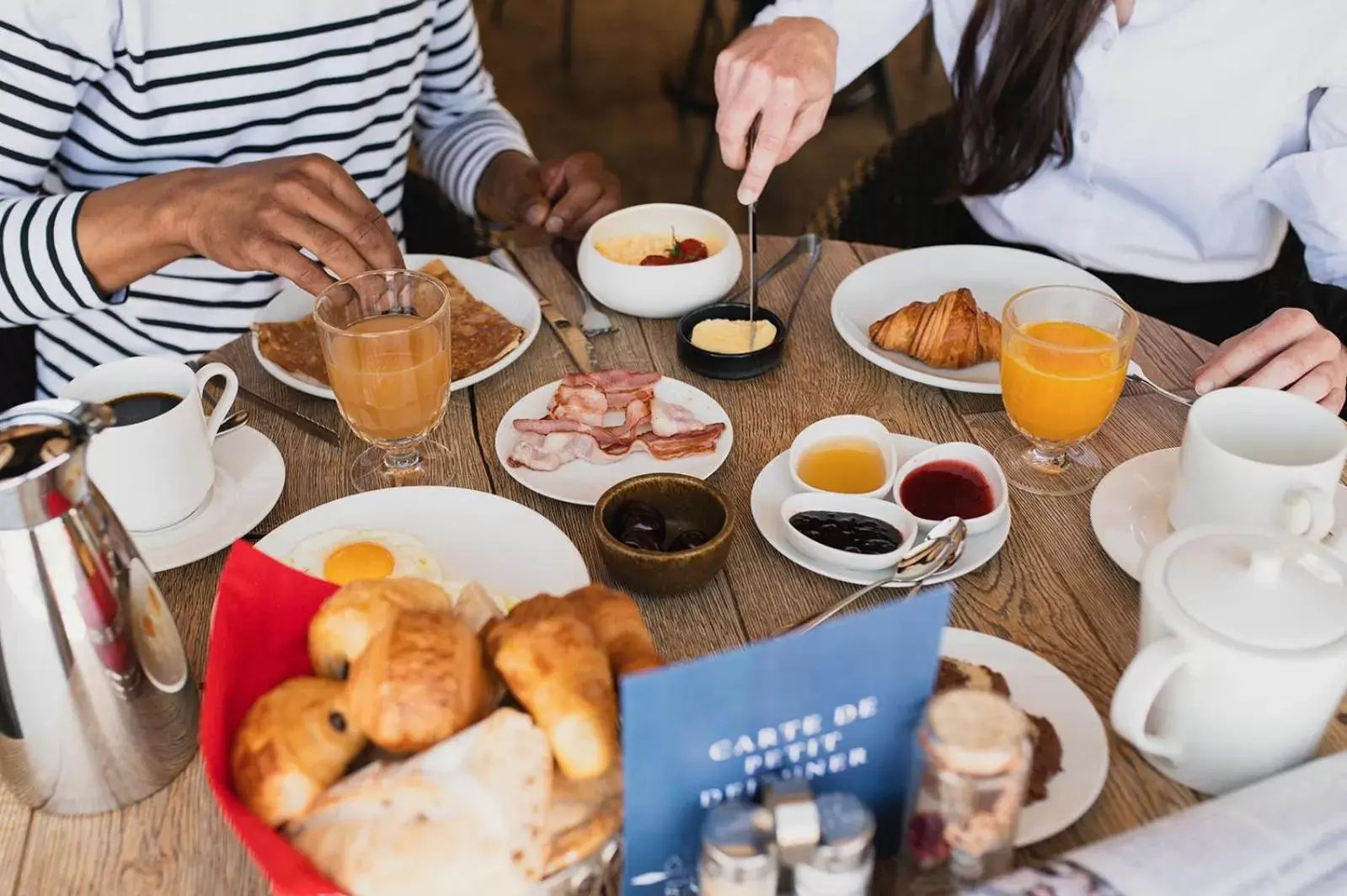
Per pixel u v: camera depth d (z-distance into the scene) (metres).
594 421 1.13
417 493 1.01
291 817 0.65
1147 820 0.74
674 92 3.82
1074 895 0.61
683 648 0.89
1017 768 0.61
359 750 0.69
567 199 1.59
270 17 1.43
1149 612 0.73
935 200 1.83
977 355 1.24
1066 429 1.05
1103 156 1.67
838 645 0.63
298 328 1.30
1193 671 0.70
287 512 1.05
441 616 0.69
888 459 1.05
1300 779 0.69
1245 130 1.60
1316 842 0.65
